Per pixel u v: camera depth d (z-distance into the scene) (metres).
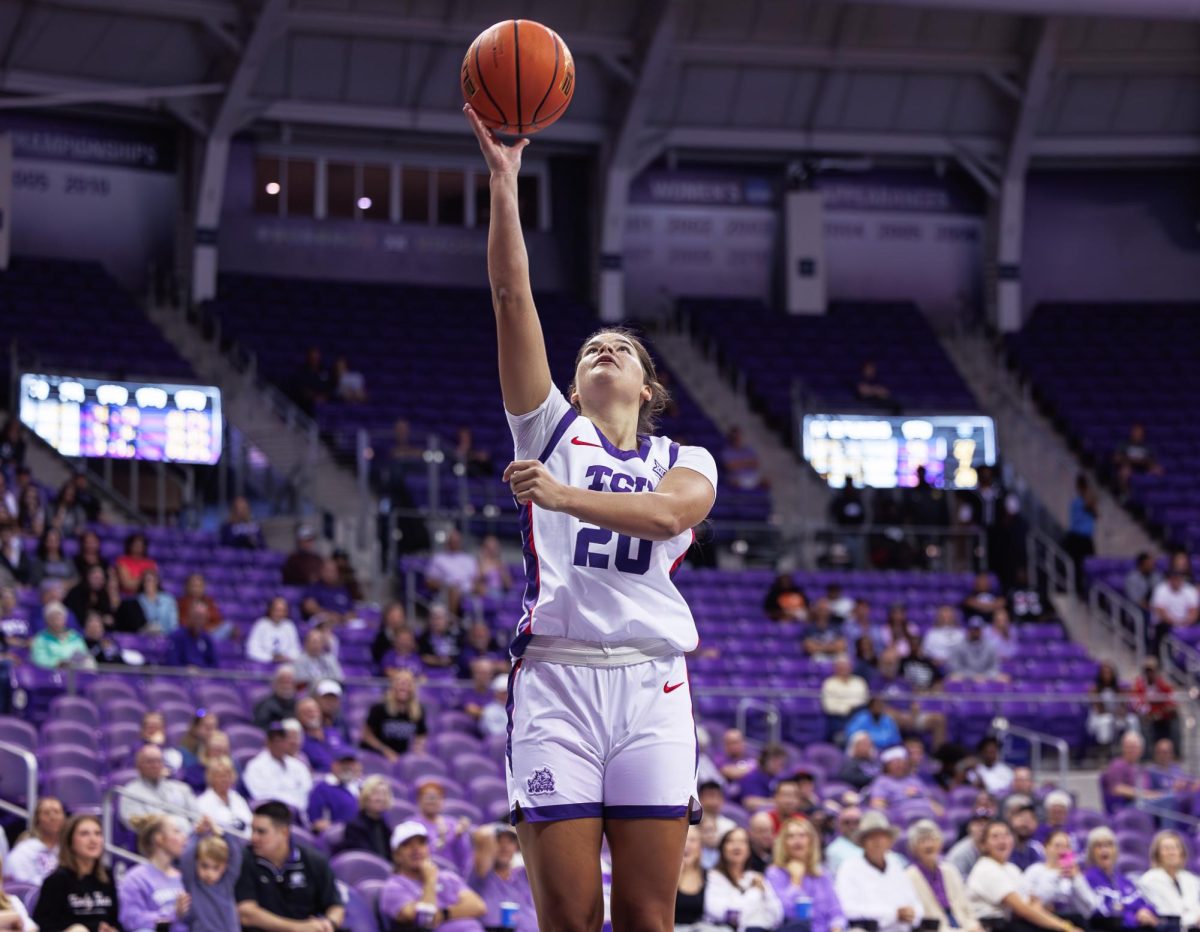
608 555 3.91
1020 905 12.28
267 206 29.06
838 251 31.70
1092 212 32.47
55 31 25.91
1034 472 27.64
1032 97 29.75
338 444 23.16
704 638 20.50
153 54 26.78
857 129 30.73
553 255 30.42
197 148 27.83
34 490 19.12
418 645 18.02
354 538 21.89
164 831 10.30
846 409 27.08
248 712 15.62
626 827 3.86
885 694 17.80
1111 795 17.09
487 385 26.66
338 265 29.39
